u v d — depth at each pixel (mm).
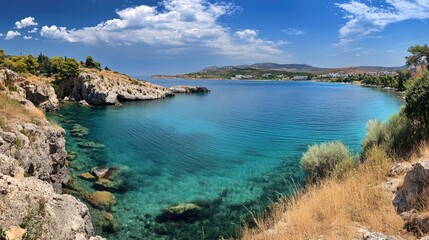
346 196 11375
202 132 48344
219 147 37906
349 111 76188
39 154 19422
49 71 99938
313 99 114875
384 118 62375
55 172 22000
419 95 17234
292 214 11016
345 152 20625
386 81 179125
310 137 43812
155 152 34969
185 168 29094
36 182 10375
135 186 24031
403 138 17656
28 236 7922
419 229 8062
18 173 12062
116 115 65750
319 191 12781
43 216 8727
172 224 18297
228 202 21203
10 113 22516
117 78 109625
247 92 161375
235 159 32375
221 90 179750
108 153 33688
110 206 20312
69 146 35750
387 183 12109
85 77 91812
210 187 24094
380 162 14680
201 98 118312
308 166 20953
